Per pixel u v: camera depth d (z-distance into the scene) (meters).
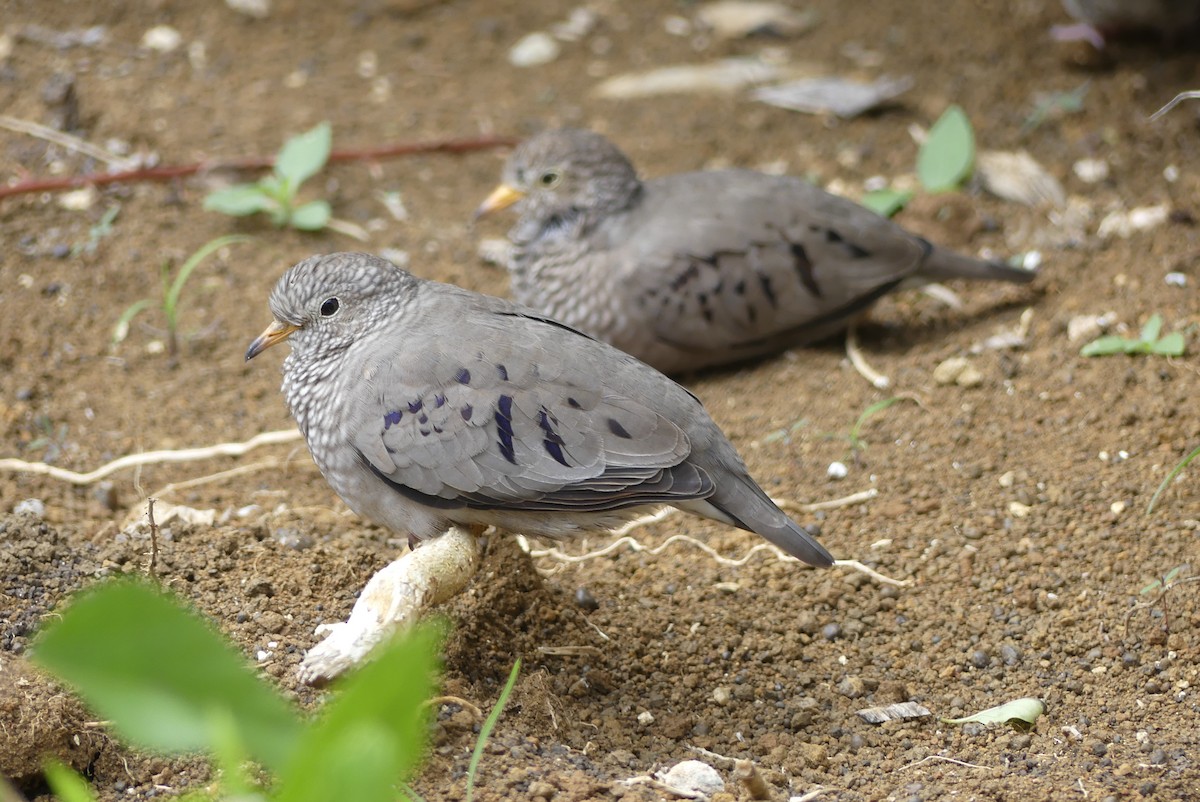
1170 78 15.36
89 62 15.59
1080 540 9.31
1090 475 9.90
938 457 10.35
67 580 8.09
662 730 7.75
